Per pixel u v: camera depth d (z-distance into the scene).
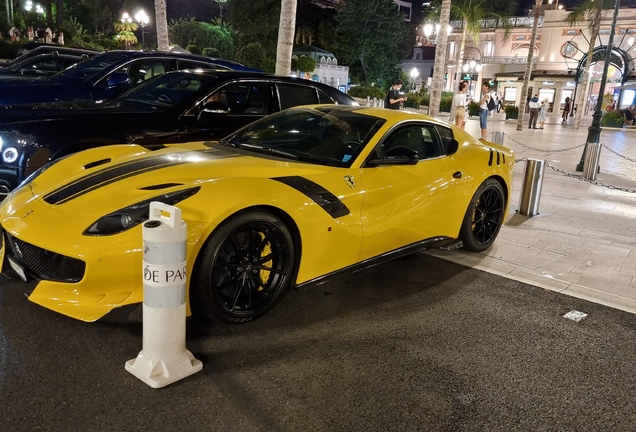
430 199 4.34
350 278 4.41
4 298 3.57
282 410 2.61
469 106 37.50
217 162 3.64
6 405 2.50
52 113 5.12
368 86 39.97
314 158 4.02
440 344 3.39
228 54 39.53
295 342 3.27
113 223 2.94
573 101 40.94
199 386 2.75
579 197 8.64
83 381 2.72
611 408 2.82
